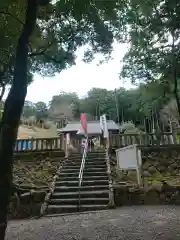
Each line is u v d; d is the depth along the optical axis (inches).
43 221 252.1
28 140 534.3
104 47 259.3
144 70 316.2
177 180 370.3
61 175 394.9
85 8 212.2
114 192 316.5
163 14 239.5
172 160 427.5
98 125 848.3
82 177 370.9
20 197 305.1
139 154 339.0
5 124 142.3
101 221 227.5
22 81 151.6
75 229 205.6
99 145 752.3
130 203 310.0
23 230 216.5
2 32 234.5
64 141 524.1
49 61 276.4
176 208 273.3
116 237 175.6
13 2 215.9
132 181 373.7
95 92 1641.2
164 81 317.1
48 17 244.8
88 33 247.9
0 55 253.3
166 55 284.7
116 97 1469.0
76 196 321.7
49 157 507.2
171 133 521.7
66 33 249.9
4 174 135.0
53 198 321.1
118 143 519.5
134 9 235.9
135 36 278.7
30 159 507.2
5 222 131.3
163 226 196.7
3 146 138.6
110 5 216.5
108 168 406.9
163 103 347.9
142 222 213.2
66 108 1525.6
